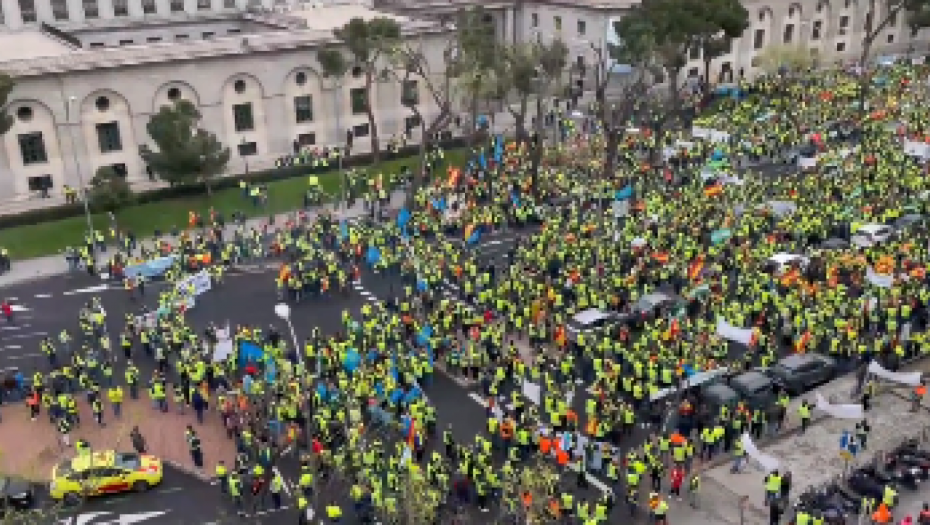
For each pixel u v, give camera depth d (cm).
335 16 8612
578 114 7712
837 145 7125
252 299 5128
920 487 3444
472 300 4888
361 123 7912
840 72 9506
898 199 5850
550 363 4178
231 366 4128
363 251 5578
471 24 7244
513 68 6788
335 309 4978
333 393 3809
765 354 4175
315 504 3212
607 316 4462
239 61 7106
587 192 6247
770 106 8156
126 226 6303
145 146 6631
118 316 4975
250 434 3578
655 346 4162
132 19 8438
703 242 5369
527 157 7012
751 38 9994
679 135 7494
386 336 4247
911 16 10450
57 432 3888
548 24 9612
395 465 3269
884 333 4350
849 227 5478
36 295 5275
